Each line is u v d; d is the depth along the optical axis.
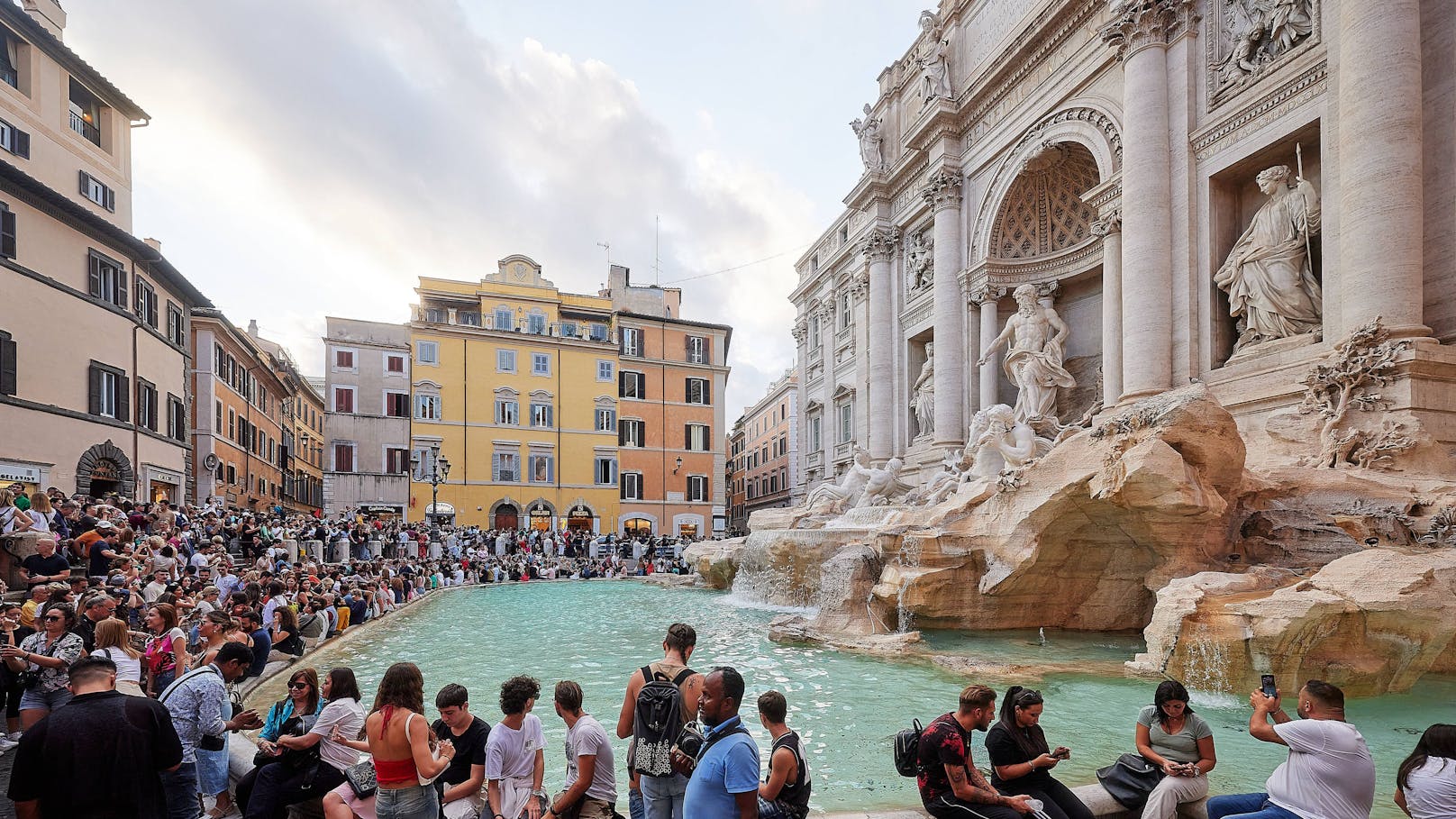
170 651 7.90
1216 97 21.06
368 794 5.38
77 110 30.14
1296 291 18.91
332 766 5.73
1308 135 18.98
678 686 5.62
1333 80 17.78
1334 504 13.97
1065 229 30.59
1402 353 15.37
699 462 63.25
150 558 15.41
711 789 4.63
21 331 24.77
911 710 10.43
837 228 47.88
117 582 11.59
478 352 57.06
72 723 4.57
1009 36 29.14
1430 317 16.53
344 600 18.50
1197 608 10.91
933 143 34.50
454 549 38.44
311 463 70.81
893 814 5.80
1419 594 9.91
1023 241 31.75
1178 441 13.65
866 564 17.86
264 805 5.60
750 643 16.06
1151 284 21.75
